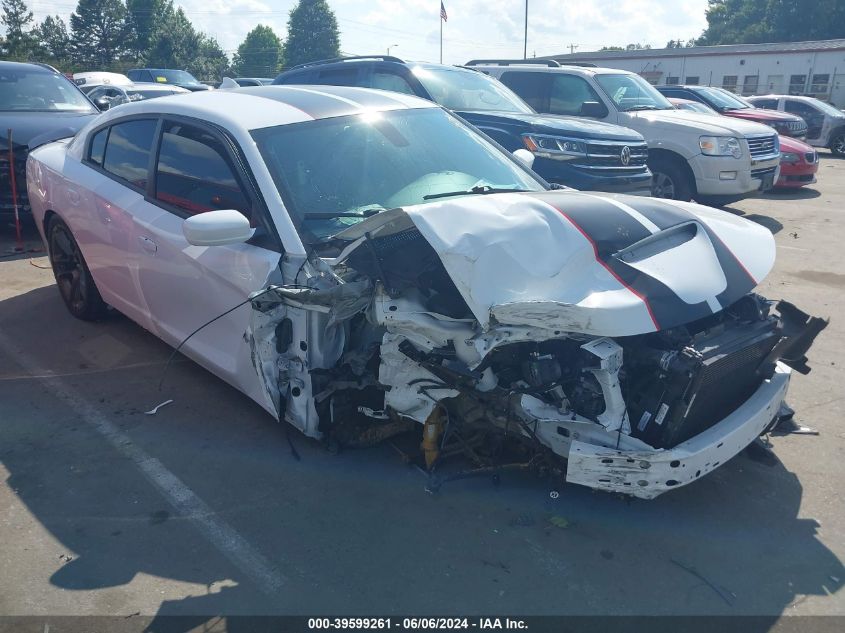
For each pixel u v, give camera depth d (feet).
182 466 12.26
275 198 11.90
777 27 213.87
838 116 64.23
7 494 11.50
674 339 9.81
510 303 9.38
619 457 9.50
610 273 9.85
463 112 26.37
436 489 11.35
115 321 18.83
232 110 13.65
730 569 9.82
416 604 9.17
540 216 10.50
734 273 10.61
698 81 126.00
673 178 32.68
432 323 10.11
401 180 13.04
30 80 29.17
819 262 25.88
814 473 12.10
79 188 16.66
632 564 9.89
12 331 18.19
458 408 11.19
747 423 10.27
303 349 11.30
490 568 9.81
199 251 12.85
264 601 9.23
